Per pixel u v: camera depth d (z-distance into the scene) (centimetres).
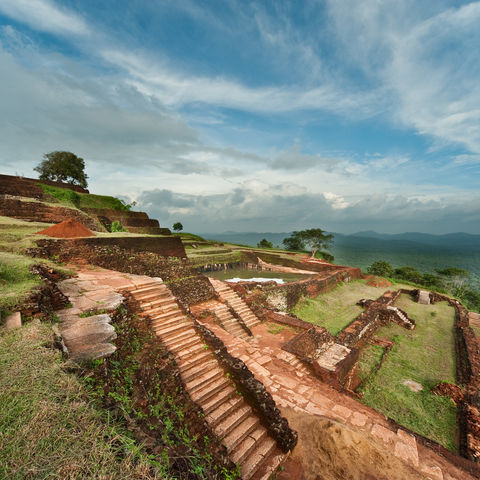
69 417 310
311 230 5928
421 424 1055
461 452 906
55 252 1159
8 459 243
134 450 296
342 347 1423
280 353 1173
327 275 3142
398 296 3238
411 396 1245
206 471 433
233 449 593
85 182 4675
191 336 866
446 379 1410
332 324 2047
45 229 1520
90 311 700
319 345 1367
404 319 2284
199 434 551
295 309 2258
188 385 688
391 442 710
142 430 384
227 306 1539
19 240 1212
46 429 283
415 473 630
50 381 361
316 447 673
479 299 4481
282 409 791
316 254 6356
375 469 631
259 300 1861
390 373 1475
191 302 1485
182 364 743
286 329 1502
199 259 3728
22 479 228
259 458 598
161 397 566
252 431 661
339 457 650
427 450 701
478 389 1233
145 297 948
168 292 1027
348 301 2728
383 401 1202
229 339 1190
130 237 1477
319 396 873
